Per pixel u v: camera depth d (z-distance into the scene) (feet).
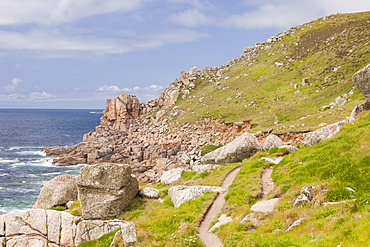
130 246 62.03
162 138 326.85
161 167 265.34
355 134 79.77
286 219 54.75
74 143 472.03
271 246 45.65
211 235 60.59
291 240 45.75
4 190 216.33
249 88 378.12
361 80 102.63
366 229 40.65
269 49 538.88
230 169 111.65
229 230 58.13
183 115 374.02
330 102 224.12
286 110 252.01
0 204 185.16
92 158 307.17
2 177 254.88
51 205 100.99
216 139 283.79
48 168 293.23
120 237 67.21
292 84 319.88
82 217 87.15
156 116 412.16
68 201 103.09
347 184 58.70
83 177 87.76
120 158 307.78
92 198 87.15
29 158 340.80
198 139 300.20
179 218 71.31
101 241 75.61
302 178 69.82
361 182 57.72
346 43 348.59
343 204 51.80
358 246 37.50
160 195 97.60
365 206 48.37
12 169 286.66
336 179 62.64
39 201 103.19
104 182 87.56
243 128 264.93
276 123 229.66
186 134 315.58
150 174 253.44
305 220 51.37
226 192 85.92
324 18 601.21
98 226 82.23
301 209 56.18
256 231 54.75
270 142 132.67
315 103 237.86
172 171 117.91
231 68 533.96
